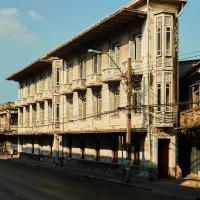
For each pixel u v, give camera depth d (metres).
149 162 34.44
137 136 36.62
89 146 45.94
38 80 63.53
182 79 36.59
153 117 34.62
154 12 35.50
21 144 73.88
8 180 33.97
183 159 36.16
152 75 35.16
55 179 35.91
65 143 52.12
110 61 41.25
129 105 32.44
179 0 35.56
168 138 34.78
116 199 23.70
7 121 86.69
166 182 32.91
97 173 41.78
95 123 43.81
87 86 44.03
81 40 44.69
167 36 35.16
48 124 58.50
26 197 23.80
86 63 46.47
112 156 41.03
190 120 31.91
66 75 51.88
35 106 65.81
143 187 29.84
